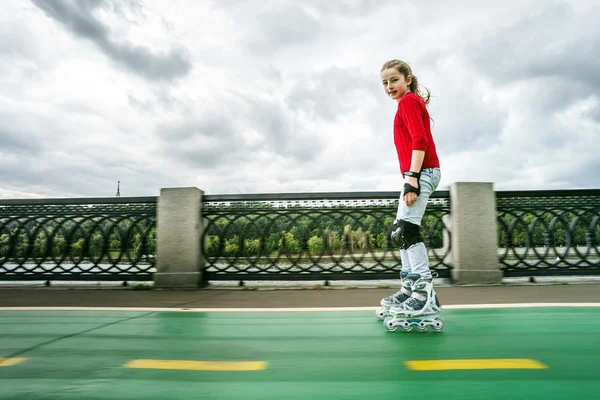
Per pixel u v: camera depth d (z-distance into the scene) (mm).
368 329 2486
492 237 4957
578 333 2314
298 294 4336
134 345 2148
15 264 5363
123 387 1512
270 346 2102
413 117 2275
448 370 1669
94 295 4367
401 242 2408
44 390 1487
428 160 2391
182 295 4328
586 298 3729
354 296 4133
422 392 1422
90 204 5371
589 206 5219
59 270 5281
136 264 5242
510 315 2887
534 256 5156
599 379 1542
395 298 2660
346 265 5195
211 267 5258
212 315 3057
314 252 5227
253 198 5297
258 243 5277
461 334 2316
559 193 5250
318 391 1442
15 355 1964
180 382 1558
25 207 5445
